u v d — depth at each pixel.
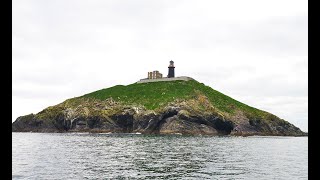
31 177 32.75
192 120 189.50
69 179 31.86
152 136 156.88
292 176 35.50
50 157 54.84
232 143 108.25
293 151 77.06
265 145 102.88
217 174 36.41
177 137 148.38
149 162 48.06
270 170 40.50
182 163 47.00
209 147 84.31
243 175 35.88
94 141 110.56
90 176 34.03
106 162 47.75
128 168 41.00
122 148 78.31
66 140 117.44
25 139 124.88
